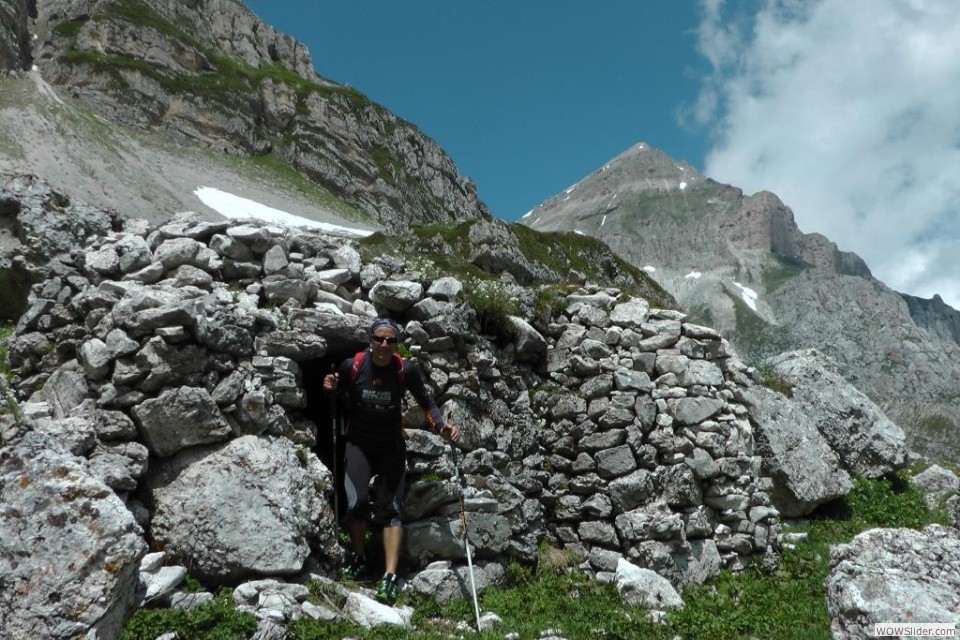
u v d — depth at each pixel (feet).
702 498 36.01
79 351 25.14
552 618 25.84
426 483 27.73
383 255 34.42
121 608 16.80
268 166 453.17
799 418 46.80
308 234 31.17
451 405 29.71
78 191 287.07
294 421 27.20
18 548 16.25
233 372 25.31
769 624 27.61
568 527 33.78
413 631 22.20
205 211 333.62
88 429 22.95
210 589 22.45
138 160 353.10
